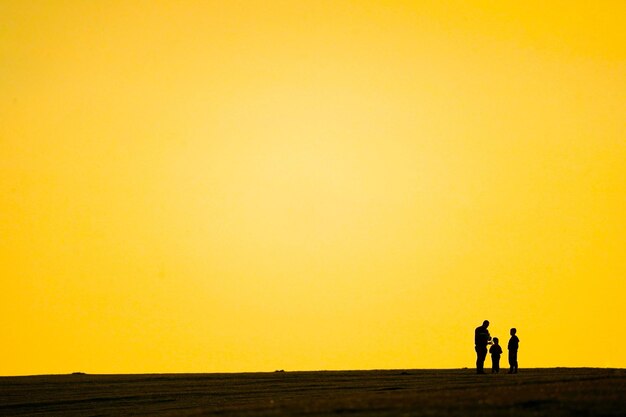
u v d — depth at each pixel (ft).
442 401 174.29
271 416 169.68
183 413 190.70
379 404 174.91
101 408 241.96
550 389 186.60
